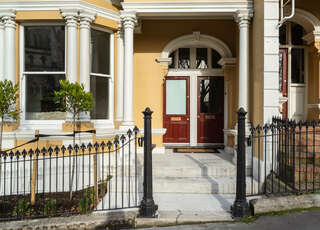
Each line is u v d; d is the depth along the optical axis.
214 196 4.40
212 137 7.47
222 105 7.45
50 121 5.20
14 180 4.66
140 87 6.79
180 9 5.29
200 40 6.75
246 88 5.16
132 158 5.32
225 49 6.72
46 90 5.26
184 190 4.57
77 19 5.04
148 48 6.76
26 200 4.23
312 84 6.10
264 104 4.65
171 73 7.46
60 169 4.85
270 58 4.62
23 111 5.19
